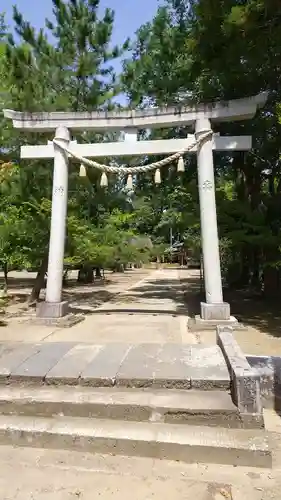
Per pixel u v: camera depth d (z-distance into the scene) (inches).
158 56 538.6
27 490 103.5
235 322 318.7
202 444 116.6
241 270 660.1
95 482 106.7
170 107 353.1
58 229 362.3
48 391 145.7
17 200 428.1
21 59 431.5
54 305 353.4
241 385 128.5
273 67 363.9
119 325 347.3
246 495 100.3
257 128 418.0
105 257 500.7
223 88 414.3
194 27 389.7
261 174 529.0
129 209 597.0
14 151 450.3
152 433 122.6
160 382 144.8
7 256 429.4
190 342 271.7
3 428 127.9
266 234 394.9
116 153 362.9
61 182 364.5
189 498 99.3
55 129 372.2
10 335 301.4
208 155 344.5
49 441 124.6
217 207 428.5
